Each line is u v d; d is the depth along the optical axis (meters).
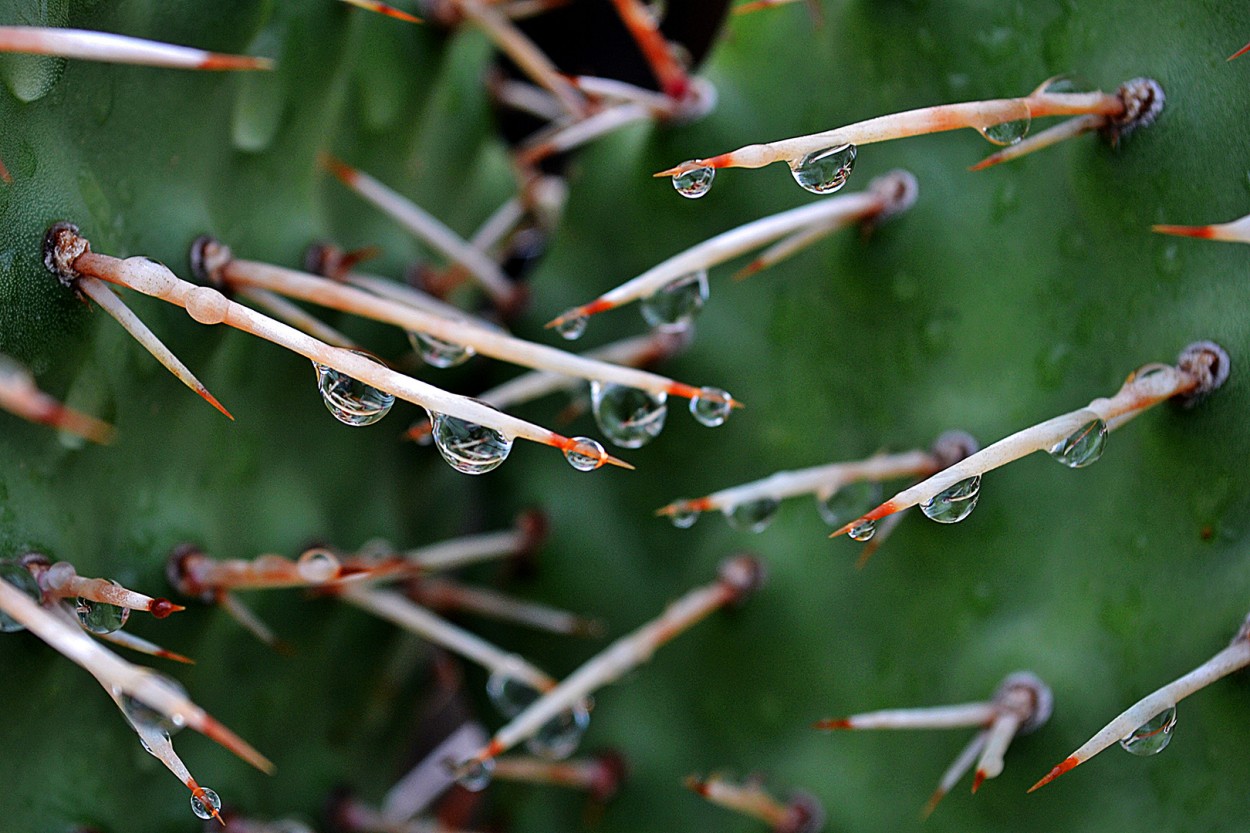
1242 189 0.21
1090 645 0.21
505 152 0.26
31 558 0.20
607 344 0.24
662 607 0.23
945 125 0.20
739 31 0.23
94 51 0.20
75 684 0.21
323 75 0.22
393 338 0.23
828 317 0.22
